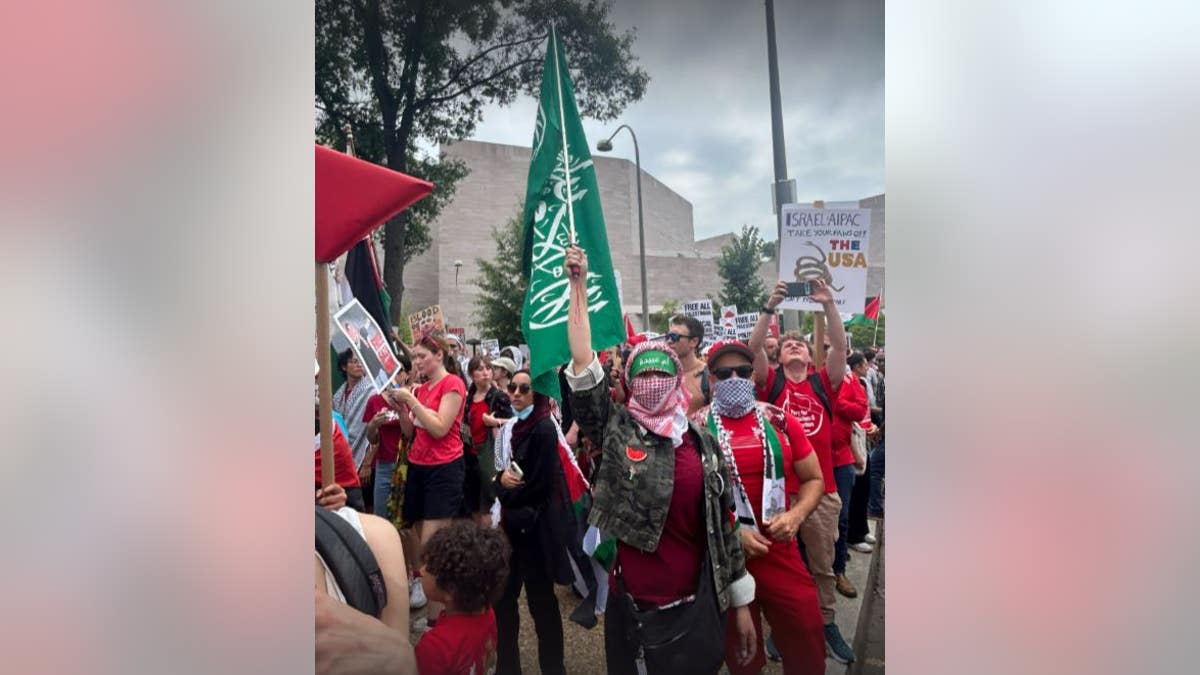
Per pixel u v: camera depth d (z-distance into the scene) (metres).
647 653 1.55
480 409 2.01
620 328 1.87
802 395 2.06
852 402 2.32
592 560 1.96
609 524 1.55
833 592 2.07
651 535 1.52
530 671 1.91
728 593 1.59
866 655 2.22
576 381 1.66
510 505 1.82
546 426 1.82
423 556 1.53
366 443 2.39
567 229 1.88
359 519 1.40
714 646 1.54
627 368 1.64
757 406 1.83
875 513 3.48
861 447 2.68
